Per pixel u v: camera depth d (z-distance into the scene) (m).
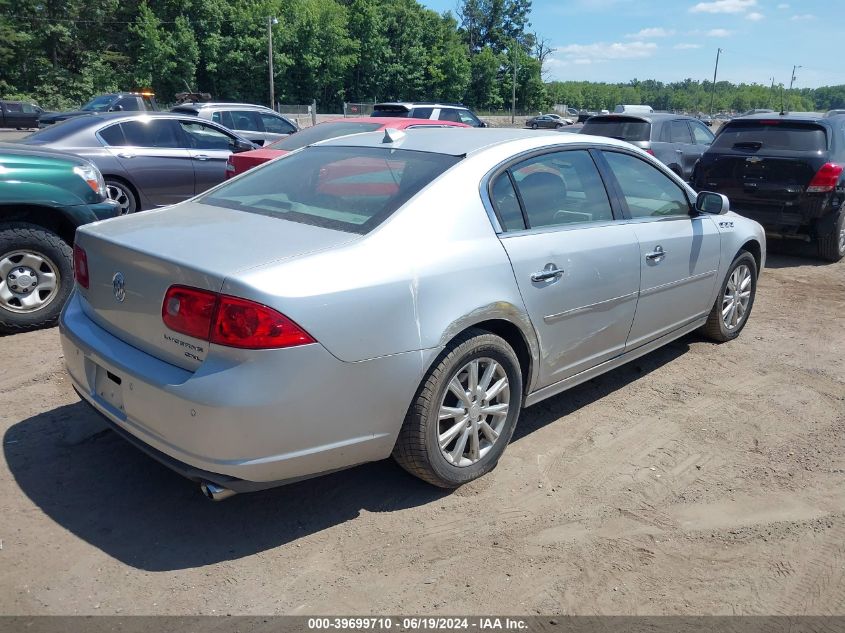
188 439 2.66
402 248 3.01
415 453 3.13
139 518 3.11
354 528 3.09
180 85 59.50
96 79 57.09
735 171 8.73
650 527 3.17
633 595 2.73
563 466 3.68
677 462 3.76
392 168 3.51
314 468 2.84
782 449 3.94
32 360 4.81
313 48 64.81
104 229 3.27
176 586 2.69
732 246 5.25
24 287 5.29
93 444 3.72
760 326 6.19
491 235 3.36
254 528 3.07
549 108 90.81
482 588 2.74
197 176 9.51
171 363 2.80
